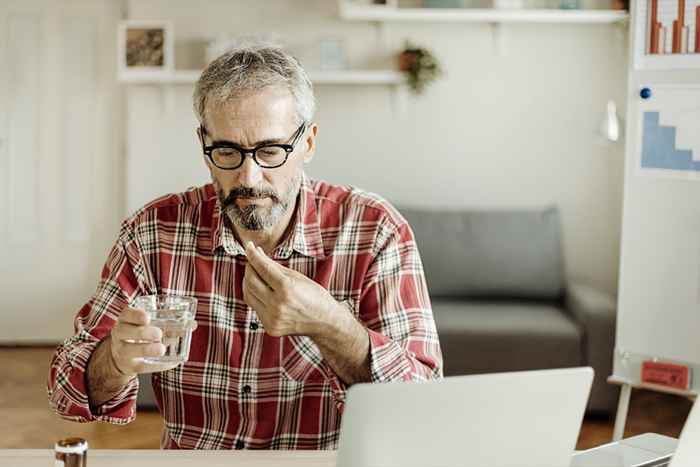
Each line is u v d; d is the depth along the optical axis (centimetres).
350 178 505
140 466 137
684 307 273
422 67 483
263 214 149
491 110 499
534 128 499
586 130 497
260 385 163
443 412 105
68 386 151
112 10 511
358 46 498
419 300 168
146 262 168
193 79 483
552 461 113
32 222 520
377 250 168
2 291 521
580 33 494
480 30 495
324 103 501
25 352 511
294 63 149
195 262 167
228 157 146
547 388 108
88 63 514
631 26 276
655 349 279
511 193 502
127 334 128
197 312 165
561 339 400
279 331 137
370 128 502
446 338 402
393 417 104
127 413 154
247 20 498
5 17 508
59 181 519
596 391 402
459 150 501
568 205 501
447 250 454
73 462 122
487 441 108
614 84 495
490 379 105
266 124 144
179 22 496
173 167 506
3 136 513
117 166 519
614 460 141
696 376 273
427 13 472
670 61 270
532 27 494
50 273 523
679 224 272
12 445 360
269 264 133
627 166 280
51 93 514
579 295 428
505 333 402
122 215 521
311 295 134
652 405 429
